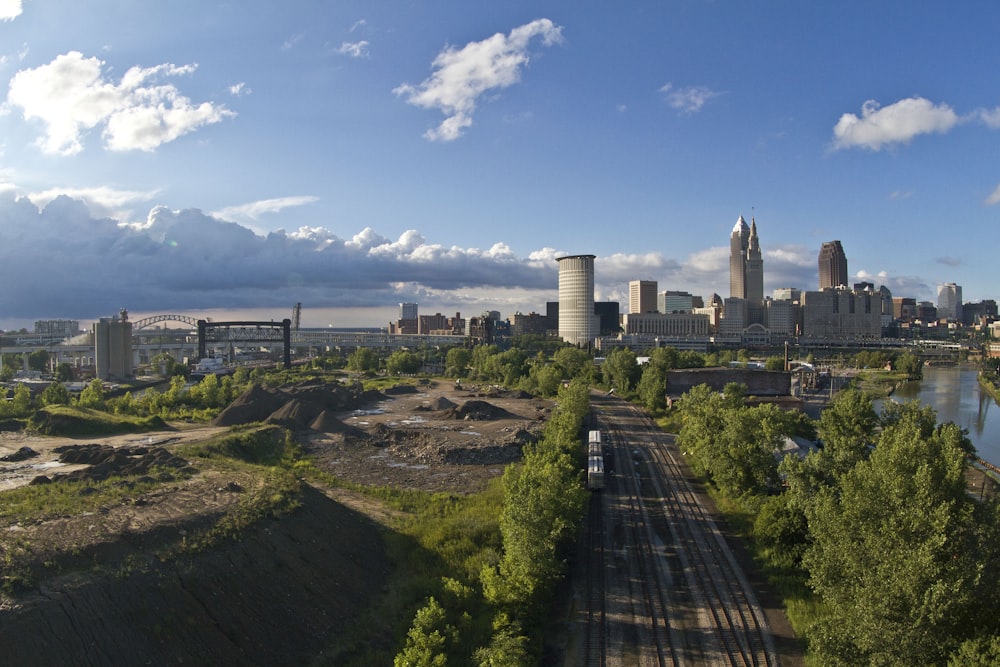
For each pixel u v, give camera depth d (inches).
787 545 2324.1
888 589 1411.2
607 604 2043.6
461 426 4899.1
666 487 3371.1
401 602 1948.8
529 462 2689.5
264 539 1936.5
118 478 2381.9
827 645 1519.4
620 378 7598.4
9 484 2603.3
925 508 1486.2
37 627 1306.6
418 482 3334.2
